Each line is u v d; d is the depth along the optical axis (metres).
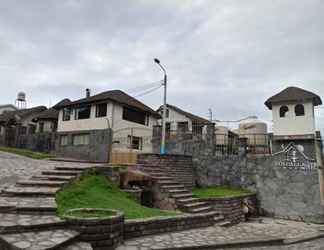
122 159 18.67
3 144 29.16
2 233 4.38
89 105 23.22
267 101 15.74
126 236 6.11
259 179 13.50
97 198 7.68
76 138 23.48
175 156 13.36
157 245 5.86
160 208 9.92
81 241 4.90
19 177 8.32
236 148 14.80
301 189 12.50
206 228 8.39
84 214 5.54
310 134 14.14
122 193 9.12
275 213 12.84
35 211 5.44
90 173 9.10
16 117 31.86
